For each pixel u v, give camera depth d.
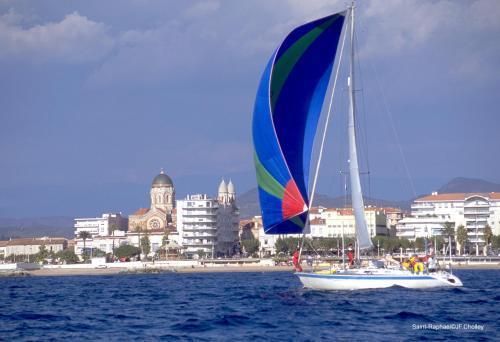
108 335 96.00
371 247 140.75
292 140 130.00
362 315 107.25
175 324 105.00
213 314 117.25
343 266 140.38
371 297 128.00
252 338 89.44
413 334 90.19
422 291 137.50
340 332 92.50
